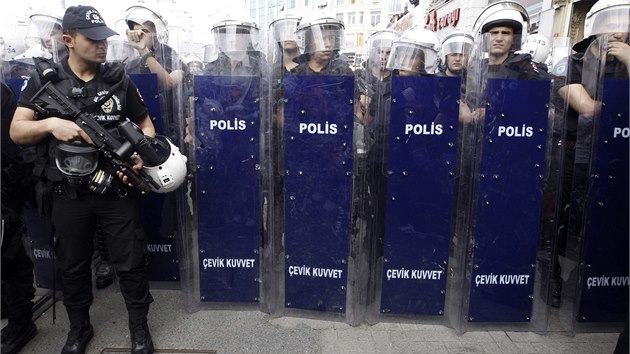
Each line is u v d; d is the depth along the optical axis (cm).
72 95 180
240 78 231
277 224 245
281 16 223
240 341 226
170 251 278
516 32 228
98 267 287
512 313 239
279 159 236
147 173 192
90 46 178
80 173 178
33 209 262
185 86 237
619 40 212
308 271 244
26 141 179
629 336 178
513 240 232
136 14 255
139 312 209
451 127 225
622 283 234
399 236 238
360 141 229
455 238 241
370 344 225
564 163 248
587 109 221
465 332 239
